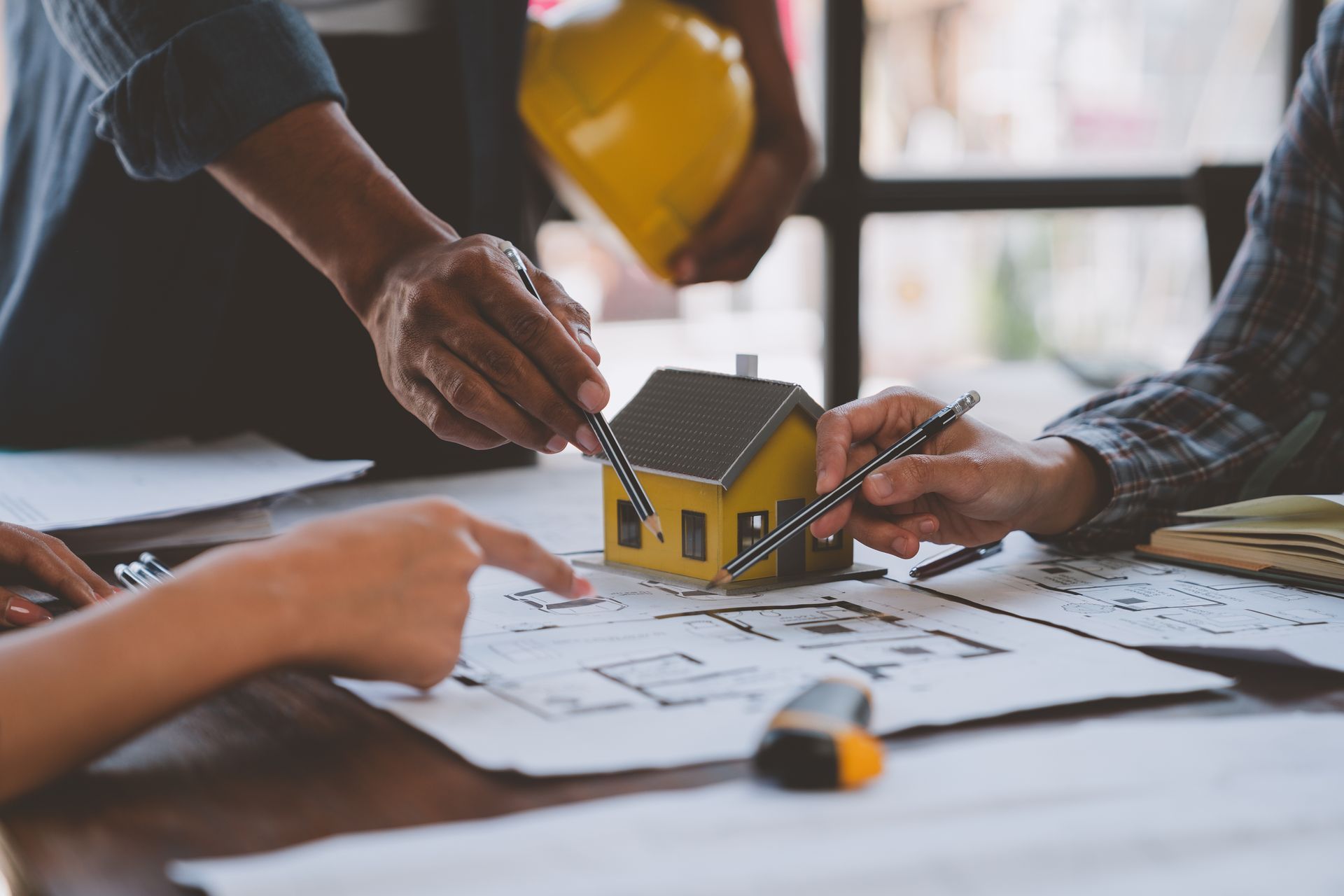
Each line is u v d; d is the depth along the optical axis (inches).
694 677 22.0
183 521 35.8
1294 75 96.7
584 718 19.9
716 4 57.8
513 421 30.4
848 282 87.1
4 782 16.5
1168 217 95.1
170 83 34.9
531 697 20.9
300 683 22.3
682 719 19.8
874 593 28.9
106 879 14.9
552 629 25.4
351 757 18.8
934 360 94.0
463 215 52.3
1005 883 14.3
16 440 46.6
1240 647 23.8
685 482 29.8
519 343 29.6
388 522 20.7
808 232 87.3
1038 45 90.7
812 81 85.1
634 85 51.5
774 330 90.3
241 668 18.3
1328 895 14.1
